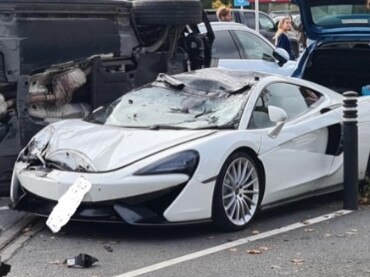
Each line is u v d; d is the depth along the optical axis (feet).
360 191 22.91
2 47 22.39
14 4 22.35
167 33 26.11
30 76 22.91
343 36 27.63
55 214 17.44
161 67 26.03
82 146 18.28
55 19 23.26
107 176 17.21
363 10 26.78
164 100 20.36
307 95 21.48
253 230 18.83
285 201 20.26
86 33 24.03
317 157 20.92
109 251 17.07
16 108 22.67
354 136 20.89
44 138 19.39
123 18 24.94
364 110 22.70
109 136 18.54
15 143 22.57
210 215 17.97
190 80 20.98
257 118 19.52
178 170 17.30
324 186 21.44
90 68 24.21
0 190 22.43
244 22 55.26
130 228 18.97
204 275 15.35
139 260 16.38
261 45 34.24
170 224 17.44
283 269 15.75
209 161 17.67
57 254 16.92
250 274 15.42
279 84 20.81
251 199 19.02
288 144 19.84
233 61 32.17
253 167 18.89
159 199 17.40
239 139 18.42
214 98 20.07
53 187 17.72
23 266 16.06
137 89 21.31
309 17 27.81
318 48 28.22
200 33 28.76
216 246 17.40
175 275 15.37
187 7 25.79
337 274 15.44
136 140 18.20
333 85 28.63
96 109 22.22
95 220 17.43
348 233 18.65
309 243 17.71
